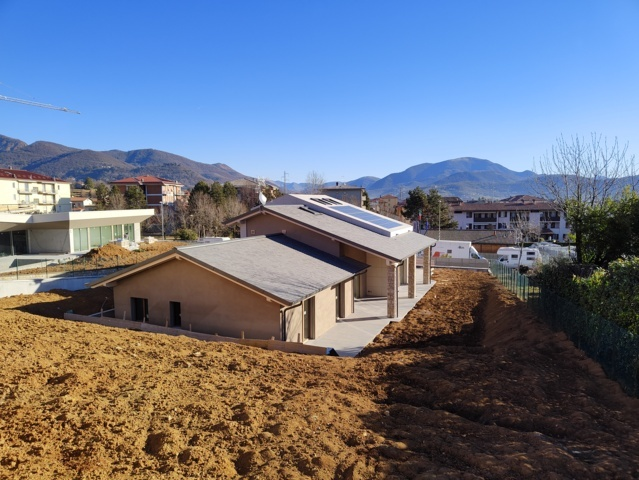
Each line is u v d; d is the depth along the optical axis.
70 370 8.69
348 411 7.39
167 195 94.12
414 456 5.84
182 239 48.78
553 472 5.32
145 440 6.07
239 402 7.57
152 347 11.46
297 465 5.48
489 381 8.90
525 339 13.37
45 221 37.53
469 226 74.12
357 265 21.06
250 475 5.26
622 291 10.87
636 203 16.67
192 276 16.17
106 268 30.98
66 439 5.86
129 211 45.66
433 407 8.05
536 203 72.69
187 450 5.72
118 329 13.94
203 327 16.09
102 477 5.05
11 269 30.55
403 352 12.16
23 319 14.14
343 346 15.46
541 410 7.62
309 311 16.66
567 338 12.21
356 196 74.88
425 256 28.72
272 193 74.69
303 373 9.80
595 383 9.14
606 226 17.42
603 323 9.98
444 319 19.19
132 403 7.27
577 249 18.53
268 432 6.41
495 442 6.34
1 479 4.74
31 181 71.94
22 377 8.11
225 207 59.41
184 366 9.80
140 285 17.16
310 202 25.84
